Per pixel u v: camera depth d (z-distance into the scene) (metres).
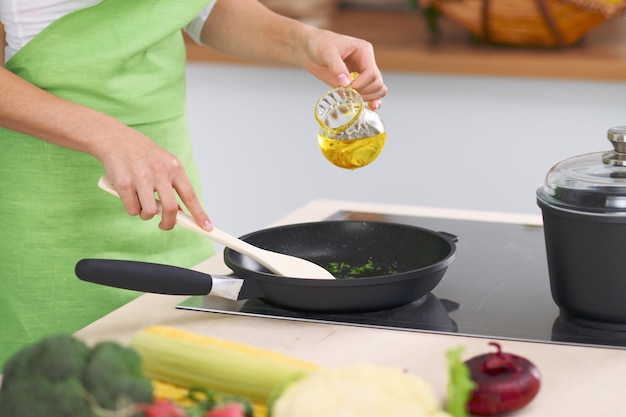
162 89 2.66
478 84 3.94
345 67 2.51
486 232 2.50
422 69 3.90
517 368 1.85
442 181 4.09
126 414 1.66
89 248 2.60
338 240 2.34
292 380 1.73
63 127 2.29
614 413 1.84
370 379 1.71
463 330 2.07
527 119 3.94
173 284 2.11
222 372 1.81
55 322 2.62
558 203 2.04
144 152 2.23
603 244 2.02
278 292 2.11
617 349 2.01
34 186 2.58
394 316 2.12
